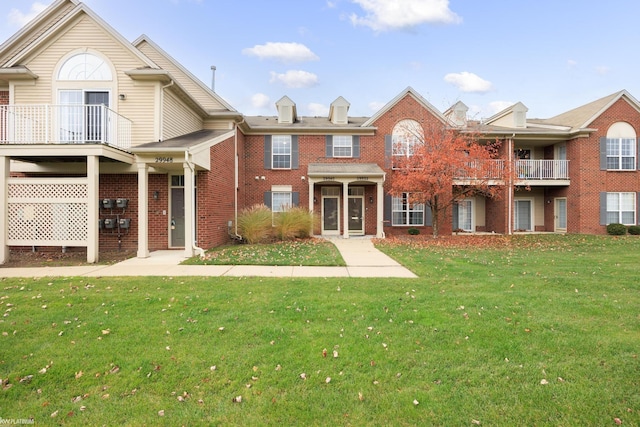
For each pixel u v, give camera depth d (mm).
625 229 17266
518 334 4262
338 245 13523
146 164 10391
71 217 9711
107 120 11859
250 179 18047
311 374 3381
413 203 16641
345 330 4402
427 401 2955
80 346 3973
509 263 9148
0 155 9602
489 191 17375
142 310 5168
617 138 18109
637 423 2678
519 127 19531
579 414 2785
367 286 6578
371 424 2682
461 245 13617
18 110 11734
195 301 5598
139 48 16750
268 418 2758
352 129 17984
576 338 4129
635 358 3650
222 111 15906
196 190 12172
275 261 9328
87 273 7914
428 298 5727
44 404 2941
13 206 9688
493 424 2680
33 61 12047
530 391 3090
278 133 18094
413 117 18172
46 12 13953
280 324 4586
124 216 11961
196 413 2820
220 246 12875
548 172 18812
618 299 5641
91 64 12102
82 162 11773
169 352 3818
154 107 12109
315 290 6285
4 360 3650
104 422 2723
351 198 18453
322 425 2674
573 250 12023
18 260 9945
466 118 17594
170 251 11562
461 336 4223
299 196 18172
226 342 4066
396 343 4035
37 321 4688
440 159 14789
